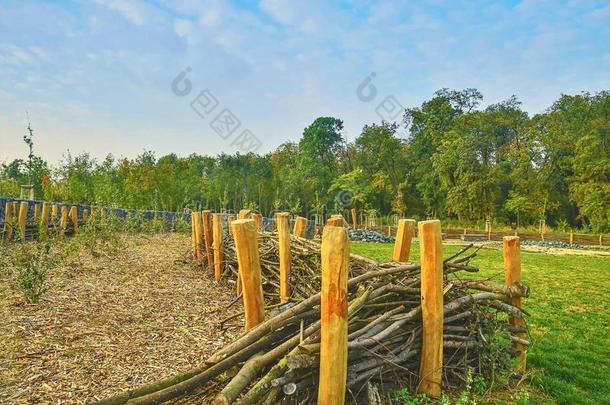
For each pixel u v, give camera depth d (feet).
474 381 12.80
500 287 14.26
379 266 14.85
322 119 176.55
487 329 13.56
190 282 25.95
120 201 60.34
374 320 11.75
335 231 9.02
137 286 23.73
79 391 11.27
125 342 15.03
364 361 11.19
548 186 152.46
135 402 9.70
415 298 13.10
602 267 49.60
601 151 141.79
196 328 16.98
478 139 161.38
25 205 37.47
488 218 145.28
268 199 121.90
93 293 21.35
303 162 153.69
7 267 25.61
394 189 174.29
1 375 11.89
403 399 11.41
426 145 177.88
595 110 165.99
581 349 18.16
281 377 9.60
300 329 10.87
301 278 18.29
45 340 14.61
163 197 86.12
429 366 11.84
